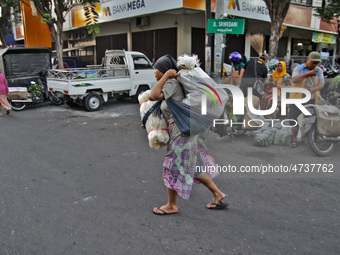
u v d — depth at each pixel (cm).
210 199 365
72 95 946
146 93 323
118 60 1077
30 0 1244
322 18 1609
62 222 317
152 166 479
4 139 654
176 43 1394
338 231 294
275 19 988
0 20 1873
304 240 281
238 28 779
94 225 311
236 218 320
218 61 916
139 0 1313
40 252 268
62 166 482
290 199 357
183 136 299
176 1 1163
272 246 273
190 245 277
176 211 332
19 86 1063
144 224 313
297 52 2016
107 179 428
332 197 359
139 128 752
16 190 394
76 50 2109
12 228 306
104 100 1009
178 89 292
